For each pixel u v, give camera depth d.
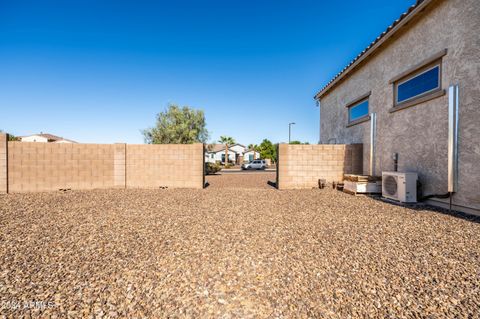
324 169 9.83
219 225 4.52
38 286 2.43
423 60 6.31
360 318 1.94
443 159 5.73
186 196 7.91
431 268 2.76
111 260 3.03
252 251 3.28
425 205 6.20
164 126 18.56
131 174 10.12
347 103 10.88
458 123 5.33
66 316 1.98
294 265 2.86
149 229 4.29
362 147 9.66
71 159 9.54
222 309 2.07
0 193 8.69
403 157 7.17
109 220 4.89
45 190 9.23
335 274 2.64
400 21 6.80
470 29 5.07
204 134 21.17
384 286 2.40
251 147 59.62
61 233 4.08
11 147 8.95
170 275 2.65
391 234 3.93
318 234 3.96
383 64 8.19
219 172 25.08
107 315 1.99
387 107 7.96
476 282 2.45
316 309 2.06
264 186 11.31
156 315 1.99
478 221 4.61
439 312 2.01
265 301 2.18
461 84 5.27
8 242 3.67
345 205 6.32
